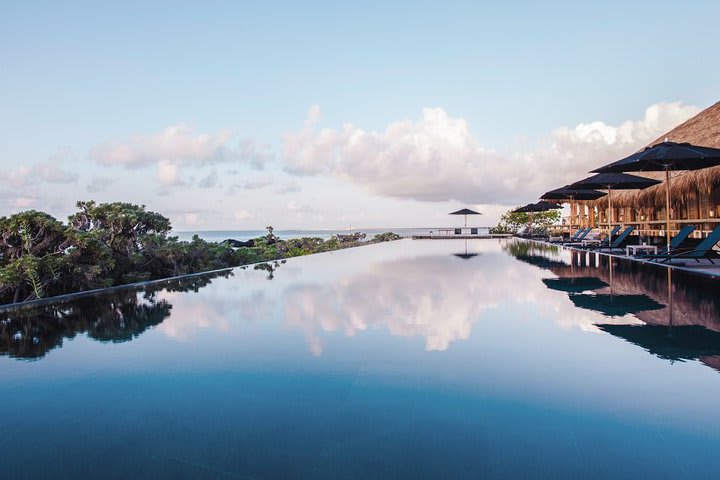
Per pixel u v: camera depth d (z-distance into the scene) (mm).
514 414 2035
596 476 1517
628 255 11352
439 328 3793
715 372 2562
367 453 1703
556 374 2568
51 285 6984
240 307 5078
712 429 1858
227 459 1680
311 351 3174
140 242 9695
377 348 3203
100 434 1927
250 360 2996
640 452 1677
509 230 33938
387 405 2172
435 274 8266
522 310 4539
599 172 10836
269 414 2102
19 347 3455
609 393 2266
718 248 10820
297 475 1553
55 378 2713
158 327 4105
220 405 2230
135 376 2721
